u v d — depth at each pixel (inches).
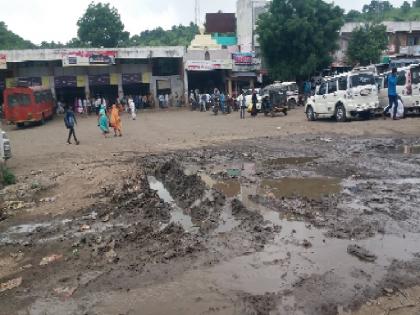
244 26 1638.8
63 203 329.1
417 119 636.1
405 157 387.9
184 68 1480.1
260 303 160.4
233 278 181.5
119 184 368.8
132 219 274.7
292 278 177.2
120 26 1913.1
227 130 727.1
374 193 282.2
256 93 1055.0
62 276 199.9
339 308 153.5
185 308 161.9
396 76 657.6
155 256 210.8
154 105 1515.7
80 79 1455.5
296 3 1268.5
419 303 153.6
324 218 241.6
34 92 1066.7
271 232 226.8
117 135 767.1
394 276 172.4
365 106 683.4
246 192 307.9
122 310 164.9
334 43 1310.3
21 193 370.0
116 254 217.9
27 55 1350.9
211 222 250.7
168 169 418.9
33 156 586.9
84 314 164.4
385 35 1437.0
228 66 1482.5
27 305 175.8
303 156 435.8
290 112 1022.4
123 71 1488.7
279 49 1300.4
